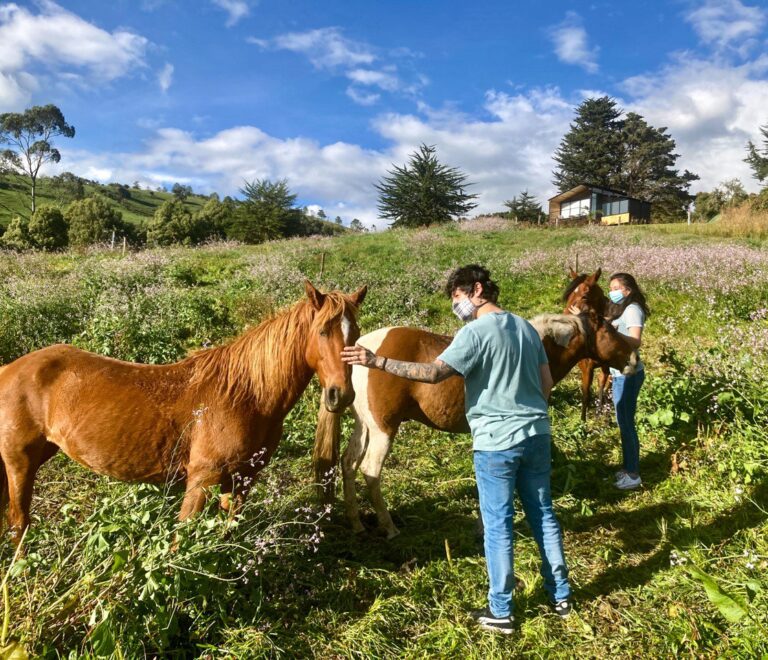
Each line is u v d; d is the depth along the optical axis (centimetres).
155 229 4062
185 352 802
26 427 297
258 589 286
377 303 1045
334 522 398
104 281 1084
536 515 292
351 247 1805
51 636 236
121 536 266
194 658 262
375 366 277
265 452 320
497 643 281
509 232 2361
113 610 236
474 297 301
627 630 287
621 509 419
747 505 393
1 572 262
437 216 3791
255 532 314
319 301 297
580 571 342
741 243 1761
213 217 4591
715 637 276
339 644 278
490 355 277
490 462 275
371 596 318
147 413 295
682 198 6091
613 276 463
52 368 304
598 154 6266
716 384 509
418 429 572
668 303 988
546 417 284
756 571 315
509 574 280
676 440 498
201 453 297
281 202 3734
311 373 317
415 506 429
